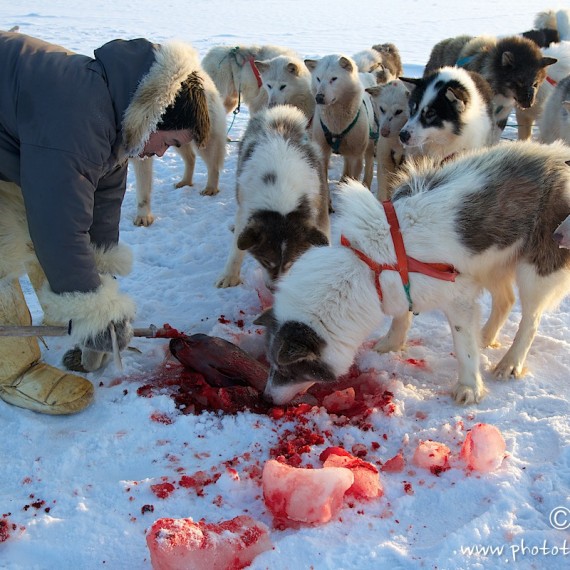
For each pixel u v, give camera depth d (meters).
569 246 2.01
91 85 1.73
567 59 4.88
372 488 1.70
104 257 2.18
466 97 3.54
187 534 1.46
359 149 4.20
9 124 1.74
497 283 2.30
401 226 2.03
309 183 2.80
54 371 2.11
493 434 1.78
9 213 1.96
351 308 2.05
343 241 2.11
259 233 2.64
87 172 1.76
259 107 5.33
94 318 1.90
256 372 2.21
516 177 2.10
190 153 4.12
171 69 1.76
